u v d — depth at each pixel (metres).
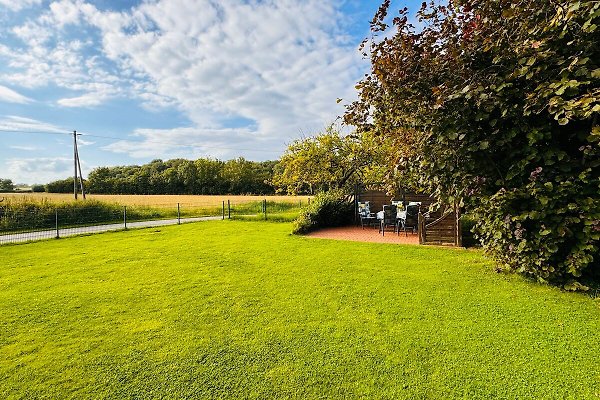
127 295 4.89
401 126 5.80
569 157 4.35
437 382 2.50
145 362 2.95
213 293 4.88
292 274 5.82
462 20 5.12
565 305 3.94
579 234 4.24
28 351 3.21
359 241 9.25
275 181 19.22
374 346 3.10
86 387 2.60
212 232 11.96
